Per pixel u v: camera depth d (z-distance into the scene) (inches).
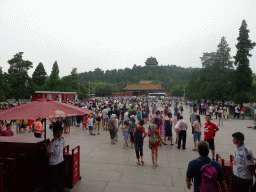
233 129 677.3
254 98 1382.9
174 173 275.3
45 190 211.3
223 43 1605.6
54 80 2252.7
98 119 565.6
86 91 2817.4
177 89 4402.1
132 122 414.0
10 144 223.5
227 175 195.8
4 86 1579.7
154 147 298.5
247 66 1259.8
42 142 233.5
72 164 229.9
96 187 229.9
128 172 278.2
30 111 169.9
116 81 7475.4
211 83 1515.7
